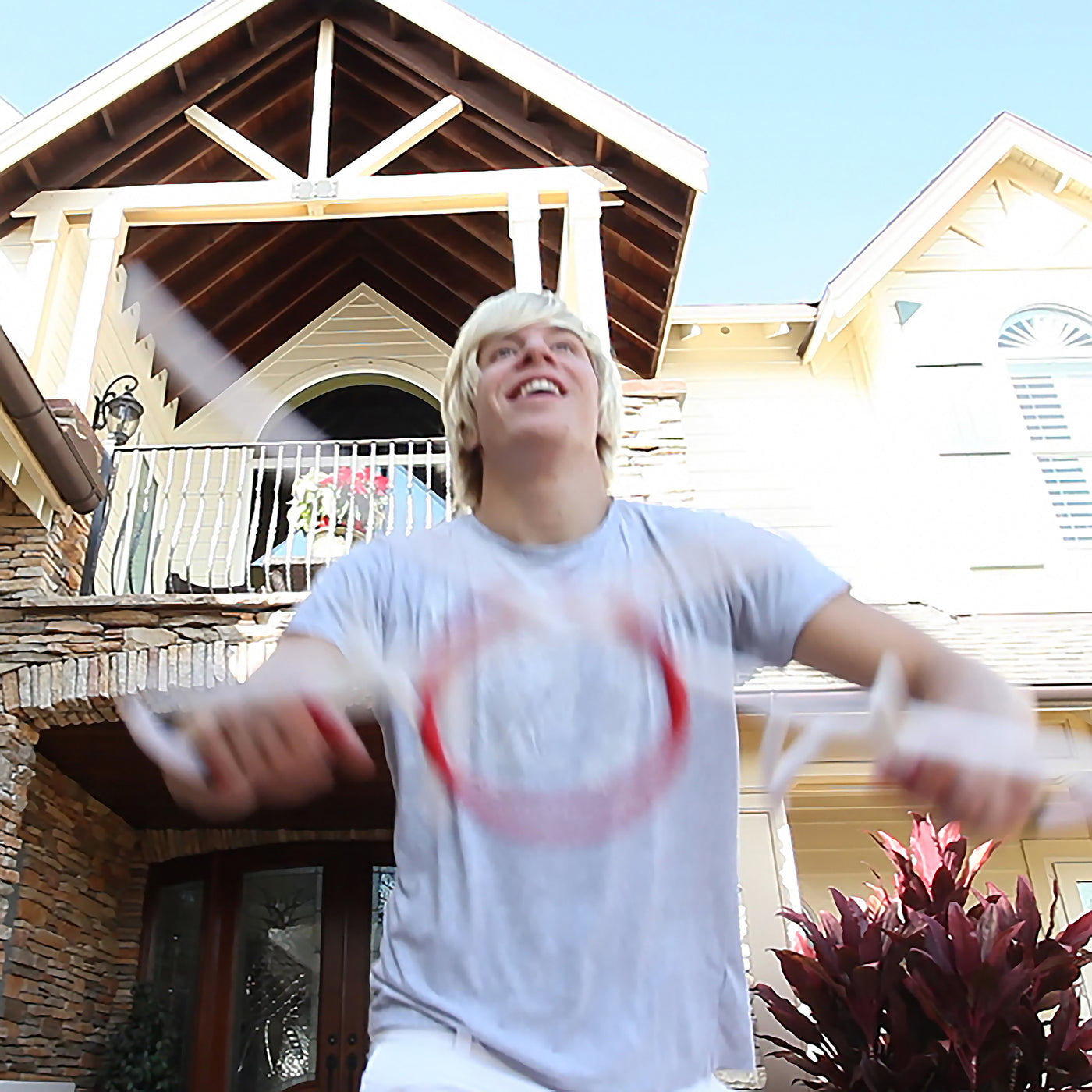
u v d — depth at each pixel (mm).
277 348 8031
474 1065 743
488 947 776
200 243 6922
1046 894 5516
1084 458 6934
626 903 776
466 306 7910
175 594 5051
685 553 877
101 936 5527
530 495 952
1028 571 6523
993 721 518
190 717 577
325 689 613
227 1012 5598
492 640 836
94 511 5105
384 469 6473
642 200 6297
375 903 5852
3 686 4301
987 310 7387
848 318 7383
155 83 6391
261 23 6691
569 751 801
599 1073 735
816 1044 3221
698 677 821
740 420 7422
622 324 7141
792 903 4301
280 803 596
